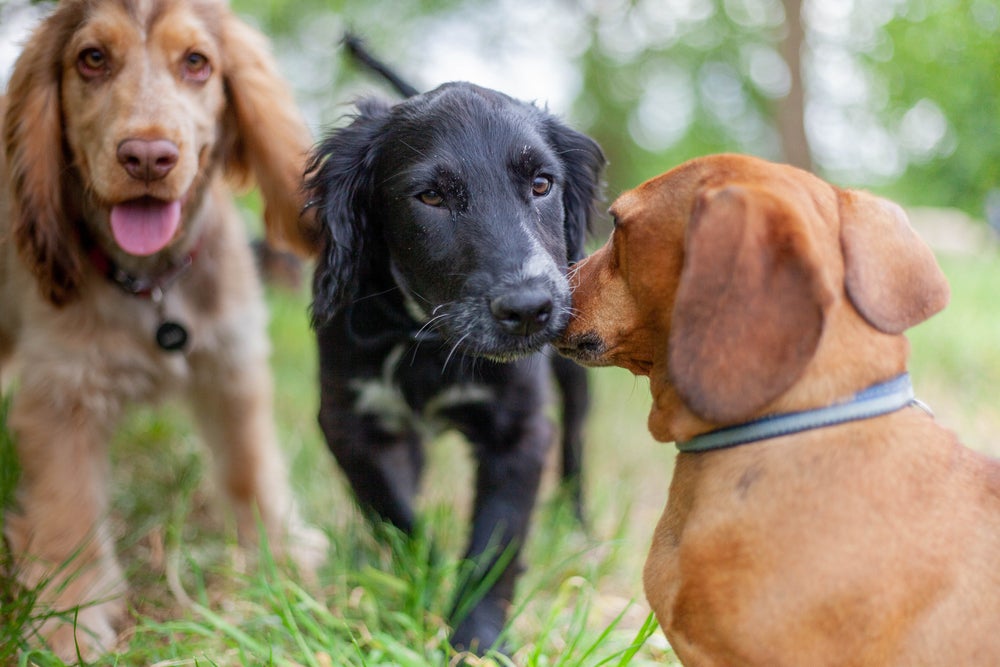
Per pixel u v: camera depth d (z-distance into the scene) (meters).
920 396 5.95
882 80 12.16
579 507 4.07
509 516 3.17
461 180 2.85
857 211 2.14
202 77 3.30
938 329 7.78
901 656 1.89
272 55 3.81
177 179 2.97
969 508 1.97
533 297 2.54
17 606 2.78
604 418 5.65
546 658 2.69
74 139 3.20
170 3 3.20
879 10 11.59
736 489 2.01
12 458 3.38
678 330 1.94
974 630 1.88
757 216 1.90
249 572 3.49
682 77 18.11
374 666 2.55
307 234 3.63
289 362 6.81
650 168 20.41
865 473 1.96
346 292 3.13
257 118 3.60
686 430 2.15
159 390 3.51
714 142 19.81
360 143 3.14
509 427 3.23
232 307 3.60
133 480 4.20
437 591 3.06
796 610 1.90
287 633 2.84
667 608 2.10
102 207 3.13
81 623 3.00
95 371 3.27
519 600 3.30
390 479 3.35
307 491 4.23
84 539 3.18
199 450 4.37
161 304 3.36
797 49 9.80
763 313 1.89
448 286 2.81
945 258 13.69
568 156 3.28
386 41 14.56
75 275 3.22
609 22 16.55
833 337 2.03
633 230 2.23
